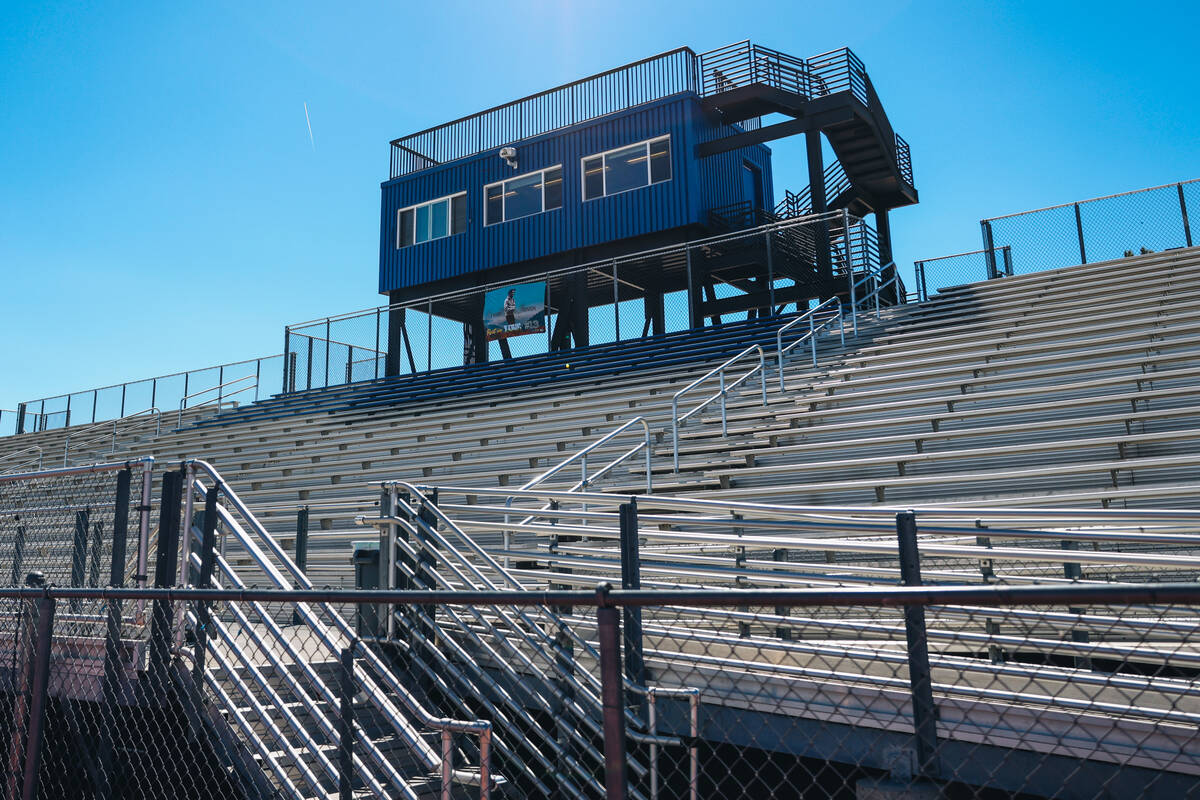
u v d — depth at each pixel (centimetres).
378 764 434
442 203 2289
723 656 474
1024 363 987
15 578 566
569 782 475
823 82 1911
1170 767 347
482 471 1205
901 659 339
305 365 2170
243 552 1048
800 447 923
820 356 1285
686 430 1098
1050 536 424
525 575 566
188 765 499
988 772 385
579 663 527
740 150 2172
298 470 1409
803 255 1897
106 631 498
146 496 521
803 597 209
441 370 2023
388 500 615
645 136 1998
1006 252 1578
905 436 880
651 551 579
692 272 1795
